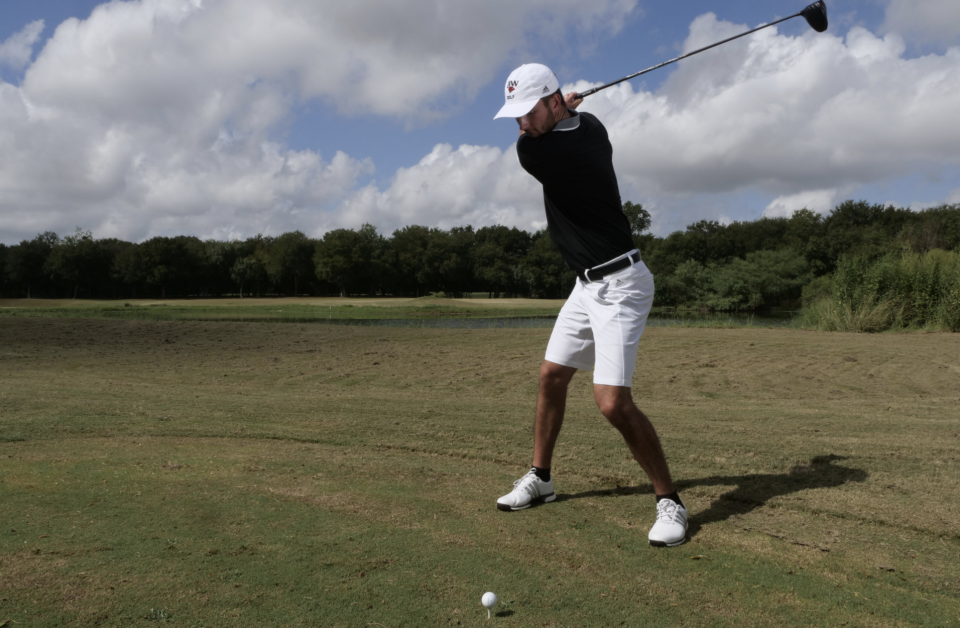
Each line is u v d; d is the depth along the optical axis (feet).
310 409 18.53
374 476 11.73
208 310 143.54
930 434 15.48
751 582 7.40
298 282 291.17
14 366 30.76
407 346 42.06
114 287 261.24
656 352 38.22
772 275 170.81
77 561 7.72
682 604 6.84
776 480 11.48
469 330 55.31
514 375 29.43
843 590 7.20
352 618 6.43
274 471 11.99
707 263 223.10
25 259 249.75
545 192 9.81
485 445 14.17
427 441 14.53
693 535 8.92
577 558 8.09
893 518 9.45
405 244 303.27
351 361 34.60
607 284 9.46
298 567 7.65
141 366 32.04
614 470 12.22
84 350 38.45
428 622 6.37
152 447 13.87
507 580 7.39
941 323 57.57
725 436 15.17
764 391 24.93
